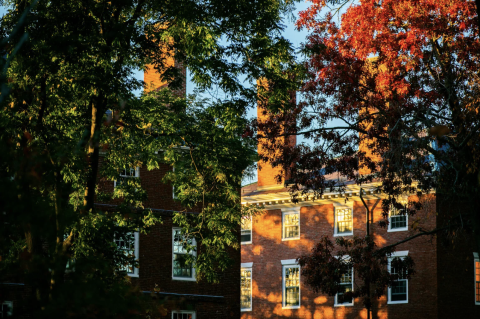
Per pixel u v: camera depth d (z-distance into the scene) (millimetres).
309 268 27094
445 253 42406
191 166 28125
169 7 21359
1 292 9703
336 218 47781
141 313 10188
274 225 51188
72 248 20219
